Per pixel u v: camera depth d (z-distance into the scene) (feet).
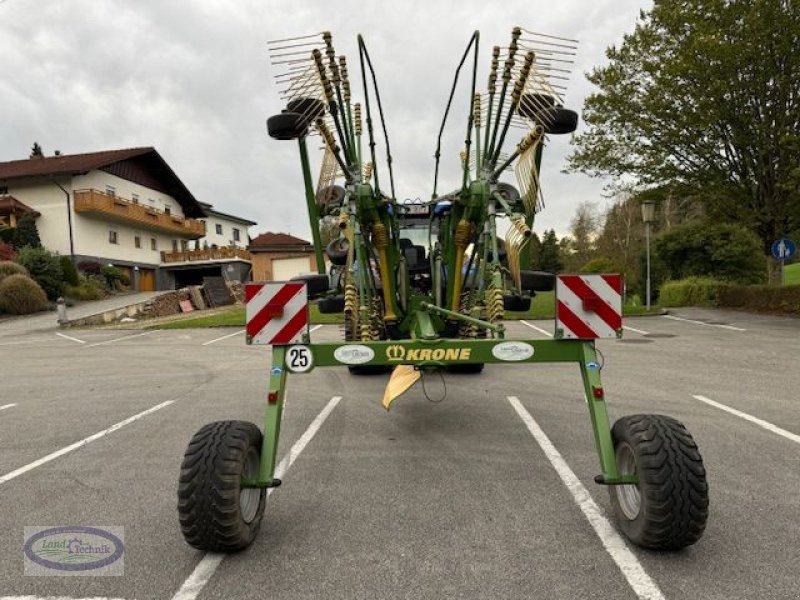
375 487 13.08
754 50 44.78
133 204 116.16
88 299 93.50
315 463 14.85
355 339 17.34
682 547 9.39
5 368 35.14
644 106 51.60
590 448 15.58
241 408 21.75
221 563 9.75
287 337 11.11
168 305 90.79
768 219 51.52
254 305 11.09
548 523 10.96
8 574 9.66
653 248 81.56
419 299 18.54
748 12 44.39
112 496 13.05
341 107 15.21
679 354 31.73
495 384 24.47
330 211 17.06
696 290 62.69
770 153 49.49
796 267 117.70
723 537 10.20
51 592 9.06
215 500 9.21
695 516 8.89
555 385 24.08
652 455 9.11
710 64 46.50
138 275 124.88
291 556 9.93
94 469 15.06
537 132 14.19
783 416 18.45
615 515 10.88
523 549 9.95
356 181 15.81
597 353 11.53
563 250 173.06
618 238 132.98
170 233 136.87
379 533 10.73
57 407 23.11
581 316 10.91
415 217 22.91
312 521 11.33
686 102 49.96
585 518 11.14
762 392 22.00
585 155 56.80
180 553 10.19
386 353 11.30
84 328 61.87
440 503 12.07
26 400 24.90
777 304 52.85
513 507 11.76
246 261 134.82
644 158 54.49
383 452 15.69
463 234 16.70
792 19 43.21
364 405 21.39
